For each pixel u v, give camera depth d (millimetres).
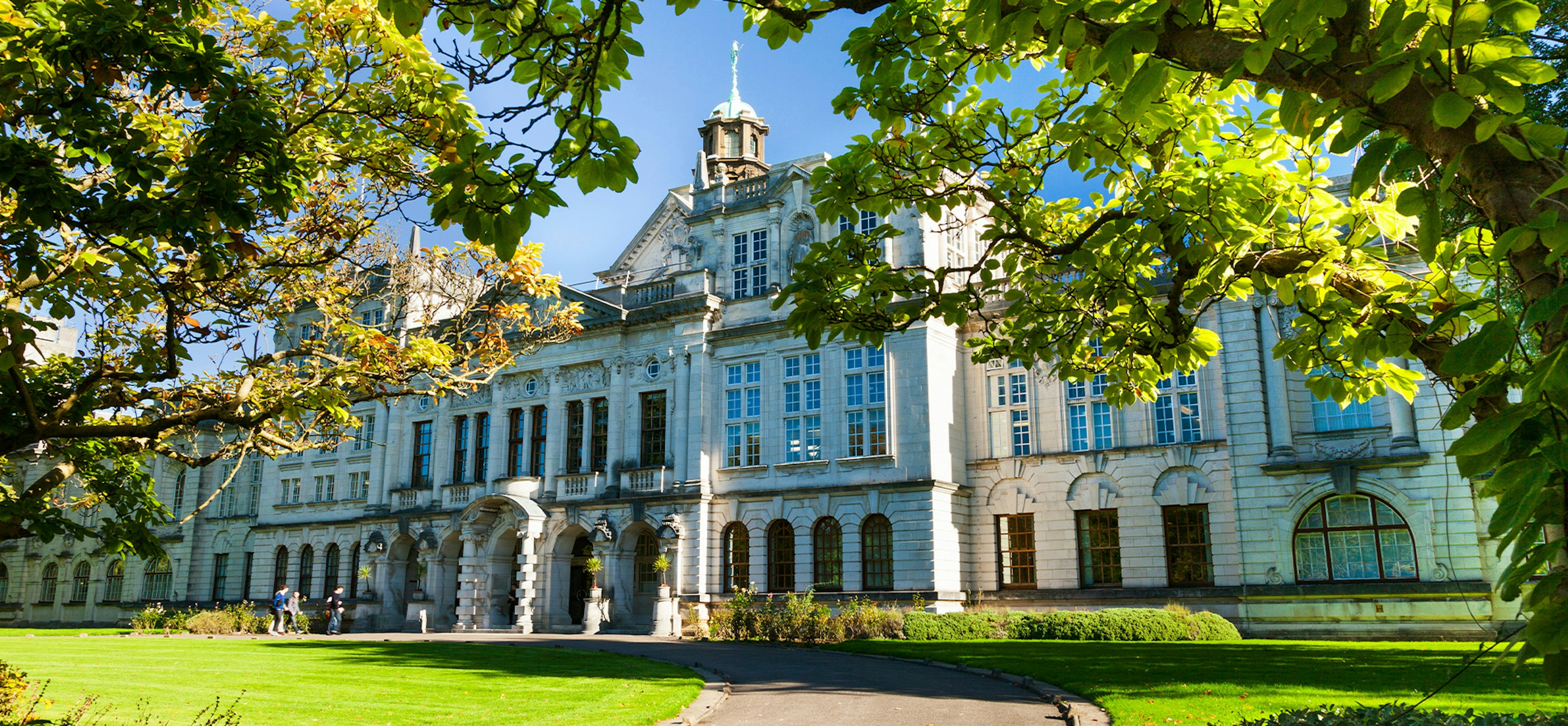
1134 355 13781
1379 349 9086
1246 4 6371
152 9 9789
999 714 15055
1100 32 6719
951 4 10461
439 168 6621
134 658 25500
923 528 38781
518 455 50188
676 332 45781
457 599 50531
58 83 9289
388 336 16875
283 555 59000
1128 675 18250
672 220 50438
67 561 68812
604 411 47969
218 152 9430
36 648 29406
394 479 54125
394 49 12234
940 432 40125
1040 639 33688
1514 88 4641
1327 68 5480
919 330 40500
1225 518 36031
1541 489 3863
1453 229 6570
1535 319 4035
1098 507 38656
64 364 14055
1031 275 13180
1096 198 13164
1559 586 4035
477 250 18906
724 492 43656
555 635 43062
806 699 17438
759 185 46344
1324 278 10266
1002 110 12031
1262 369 35406
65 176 10852
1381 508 32969
